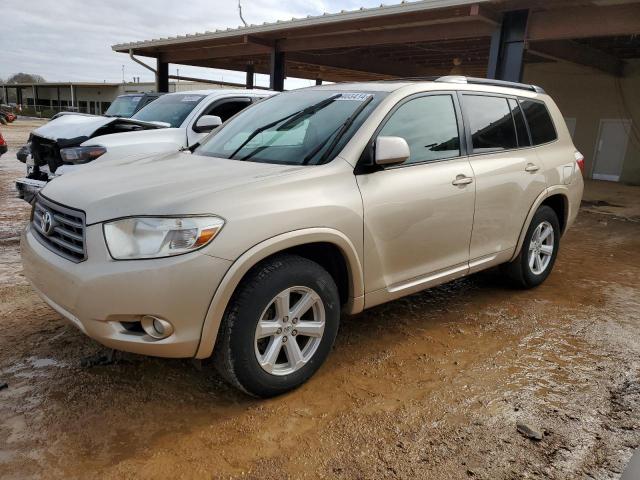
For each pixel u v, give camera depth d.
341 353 3.68
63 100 72.75
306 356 3.14
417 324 4.23
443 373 3.42
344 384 3.25
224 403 3.01
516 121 4.66
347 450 2.62
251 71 19.75
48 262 2.87
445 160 3.86
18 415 2.82
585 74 15.91
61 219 2.93
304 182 3.03
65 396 3.02
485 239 4.23
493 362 3.58
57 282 2.78
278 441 2.68
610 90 15.51
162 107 7.88
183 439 2.68
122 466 2.46
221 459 2.54
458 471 2.48
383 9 9.64
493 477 2.45
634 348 3.86
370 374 3.39
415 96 3.74
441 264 3.87
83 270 2.65
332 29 11.41
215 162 3.52
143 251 2.58
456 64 15.80
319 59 15.41
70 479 2.37
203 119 5.54
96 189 2.97
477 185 4.02
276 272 2.86
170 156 3.95
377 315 4.40
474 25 9.73
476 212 4.04
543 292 5.12
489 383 3.30
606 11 8.34
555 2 8.41
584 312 4.59
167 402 3.00
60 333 3.82
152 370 3.35
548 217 5.01
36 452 2.54
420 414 2.94
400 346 3.81
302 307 3.05
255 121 4.14
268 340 3.01
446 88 4.04
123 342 2.65
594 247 7.32
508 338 3.99
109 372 3.30
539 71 16.75
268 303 2.85
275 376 2.98
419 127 3.73
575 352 3.77
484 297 4.92
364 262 3.29
